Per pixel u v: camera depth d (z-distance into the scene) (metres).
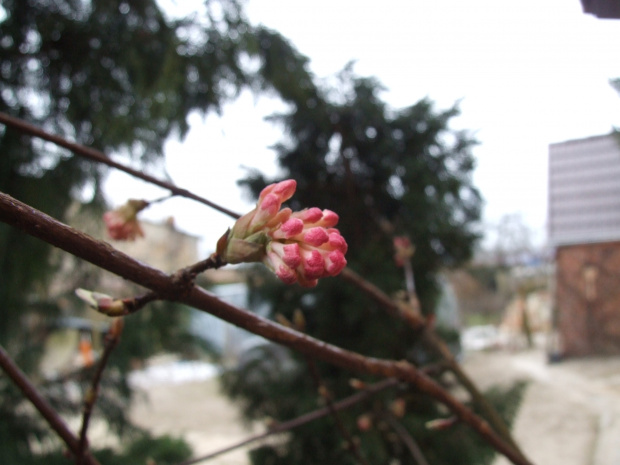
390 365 0.17
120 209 0.20
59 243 0.10
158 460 0.52
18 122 0.19
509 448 0.20
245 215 0.11
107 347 0.16
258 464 0.46
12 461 0.41
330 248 0.11
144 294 0.12
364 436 0.39
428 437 0.40
